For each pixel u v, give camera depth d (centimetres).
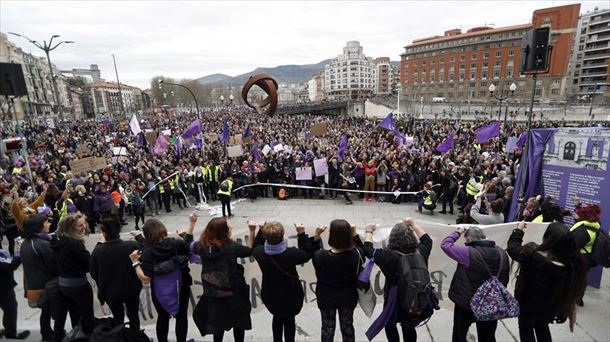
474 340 396
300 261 323
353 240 322
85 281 368
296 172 1316
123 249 348
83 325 345
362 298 358
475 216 620
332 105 8575
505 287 314
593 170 539
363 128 3644
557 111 5172
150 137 1955
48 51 2128
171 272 337
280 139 2459
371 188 1288
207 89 12138
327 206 1225
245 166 1354
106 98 12319
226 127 1820
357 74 15375
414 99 8488
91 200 942
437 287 474
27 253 384
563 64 7069
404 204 1255
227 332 423
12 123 3797
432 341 398
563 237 310
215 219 330
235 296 329
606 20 8181
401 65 9956
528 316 332
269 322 450
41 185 1034
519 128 2745
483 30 8544
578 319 439
